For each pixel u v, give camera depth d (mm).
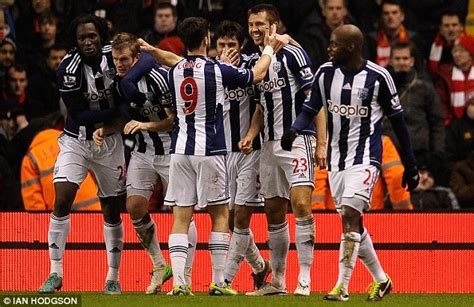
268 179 32188
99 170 32781
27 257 36812
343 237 28781
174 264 30594
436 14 49031
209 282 36500
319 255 36531
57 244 32281
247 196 32750
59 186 32188
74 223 36656
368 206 28891
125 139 40375
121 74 31484
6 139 44312
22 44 47062
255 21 31656
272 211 32469
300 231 31719
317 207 38156
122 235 33688
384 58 46281
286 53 31797
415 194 41250
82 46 31219
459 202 41594
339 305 27734
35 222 36906
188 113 30328
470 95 45844
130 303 28188
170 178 30734
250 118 33281
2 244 36812
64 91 31750
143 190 32875
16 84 45219
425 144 43562
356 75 28812
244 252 32969
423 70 44125
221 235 31078
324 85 29125
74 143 32375
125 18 46906
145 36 45469
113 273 33625
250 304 27844
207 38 30594
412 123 43500
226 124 33250
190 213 30766
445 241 36781
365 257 29672
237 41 32594
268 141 31969
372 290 29906
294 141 31578
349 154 28922
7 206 41812
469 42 46375
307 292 31797
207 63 30312
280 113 31797
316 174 38094
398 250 36781
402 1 48812
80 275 36656
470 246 36719
